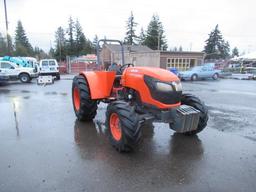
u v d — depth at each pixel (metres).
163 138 5.14
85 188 3.21
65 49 70.62
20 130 5.58
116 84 5.68
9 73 17.23
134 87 4.75
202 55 32.41
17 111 7.52
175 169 3.78
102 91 5.68
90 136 5.21
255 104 9.44
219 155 4.34
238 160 4.15
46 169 3.71
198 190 3.22
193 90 13.83
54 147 4.58
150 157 4.20
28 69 17.80
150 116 4.38
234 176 3.60
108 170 3.71
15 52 63.19
